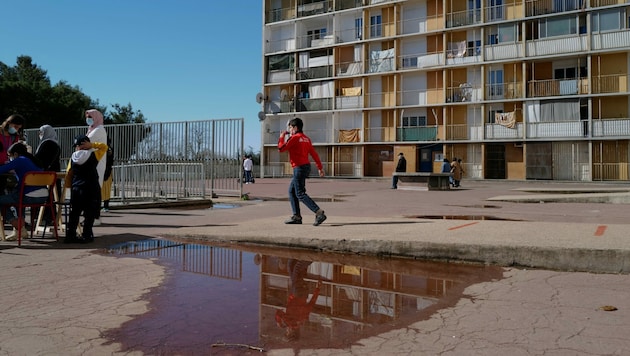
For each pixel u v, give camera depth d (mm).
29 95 43625
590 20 33969
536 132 35750
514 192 20062
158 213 11000
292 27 47594
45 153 7531
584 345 2863
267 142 48156
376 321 3377
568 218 9594
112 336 3121
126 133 15453
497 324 3268
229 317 3498
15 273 4949
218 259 5676
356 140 43625
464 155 38906
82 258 5750
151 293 4176
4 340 3059
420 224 7395
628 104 33344
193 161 14883
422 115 40906
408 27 41531
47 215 7809
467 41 38938
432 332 3133
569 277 4551
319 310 3652
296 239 6320
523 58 36062
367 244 5836
